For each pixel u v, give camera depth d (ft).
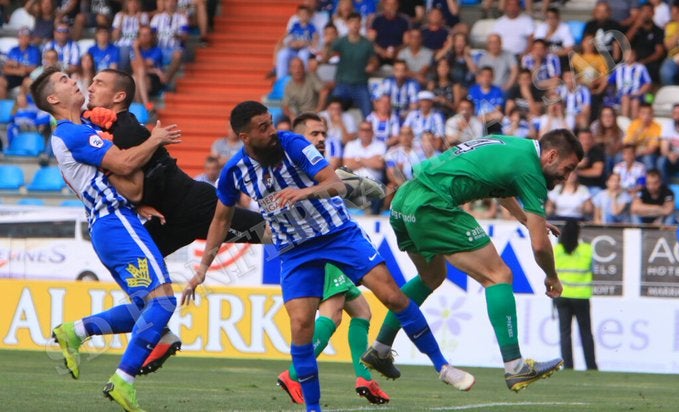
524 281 85.30
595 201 95.55
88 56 116.47
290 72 116.16
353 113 108.88
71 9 126.31
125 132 48.83
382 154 100.37
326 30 114.32
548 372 46.55
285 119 108.58
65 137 46.14
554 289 48.01
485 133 98.89
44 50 119.55
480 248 47.01
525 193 46.14
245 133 42.57
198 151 116.37
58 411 48.06
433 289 51.67
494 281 46.88
